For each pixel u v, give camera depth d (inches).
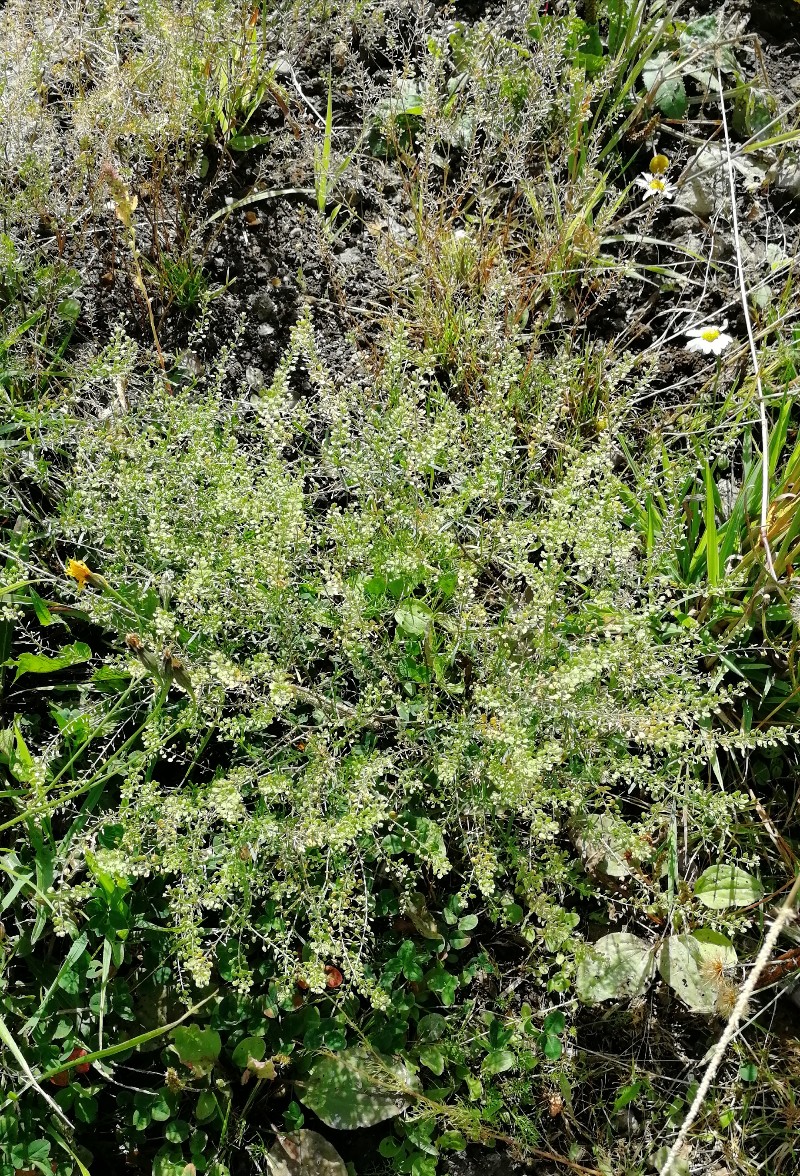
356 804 18.7
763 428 22.2
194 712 19.4
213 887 18.4
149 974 20.6
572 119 27.4
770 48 31.4
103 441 21.9
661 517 24.0
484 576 24.5
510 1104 21.4
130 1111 20.5
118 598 20.7
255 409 23.2
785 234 29.0
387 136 28.6
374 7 29.7
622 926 22.8
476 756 20.5
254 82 28.2
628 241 28.8
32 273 26.2
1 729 22.9
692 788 20.1
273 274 27.5
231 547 19.7
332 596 22.1
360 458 20.9
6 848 20.2
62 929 18.2
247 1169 20.7
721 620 23.7
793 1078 21.7
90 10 27.7
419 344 26.4
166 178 27.8
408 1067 20.6
